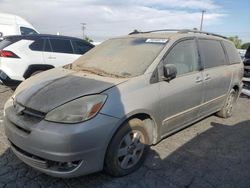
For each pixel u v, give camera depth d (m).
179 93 3.94
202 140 4.64
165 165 3.70
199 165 3.77
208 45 4.94
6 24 12.23
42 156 2.80
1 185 3.05
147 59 3.77
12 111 3.18
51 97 3.01
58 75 3.69
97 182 3.20
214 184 3.34
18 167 3.42
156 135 3.71
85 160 2.86
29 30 13.07
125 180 3.28
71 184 3.14
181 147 4.29
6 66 6.77
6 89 7.62
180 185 3.27
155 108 3.54
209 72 4.73
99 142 2.89
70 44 8.02
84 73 3.69
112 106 3.00
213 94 4.95
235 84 5.77
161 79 3.67
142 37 4.41
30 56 7.09
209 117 5.95
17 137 2.95
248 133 5.12
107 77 3.46
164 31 4.75
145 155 3.60
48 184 3.12
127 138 3.26
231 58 5.72
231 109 6.02
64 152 2.74
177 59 4.07
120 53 4.14
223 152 4.23
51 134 2.72
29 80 3.81
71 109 2.85
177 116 4.04
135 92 3.29
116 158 3.15
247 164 3.89
